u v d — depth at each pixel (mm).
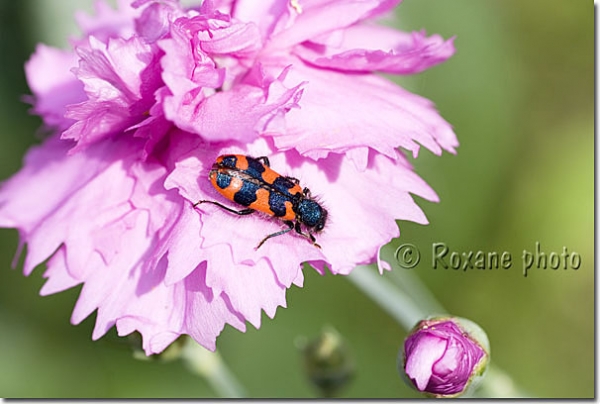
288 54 165
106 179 166
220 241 157
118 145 167
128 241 162
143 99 161
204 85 158
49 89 183
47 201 173
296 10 162
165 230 160
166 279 155
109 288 162
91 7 211
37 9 211
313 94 162
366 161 158
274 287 157
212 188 160
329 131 159
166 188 159
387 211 162
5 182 178
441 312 206
